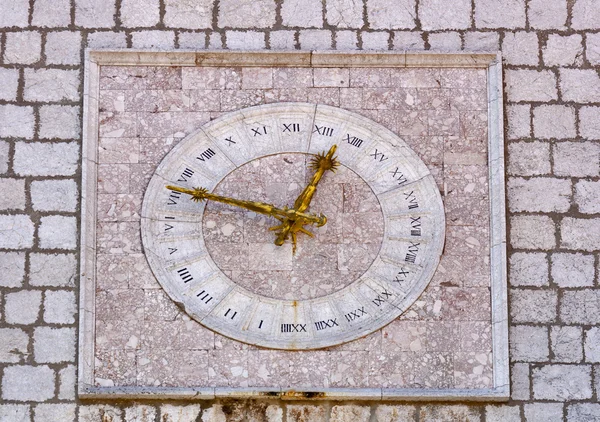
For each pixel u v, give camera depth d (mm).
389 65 14305
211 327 13445
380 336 13484
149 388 13258
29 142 14016
